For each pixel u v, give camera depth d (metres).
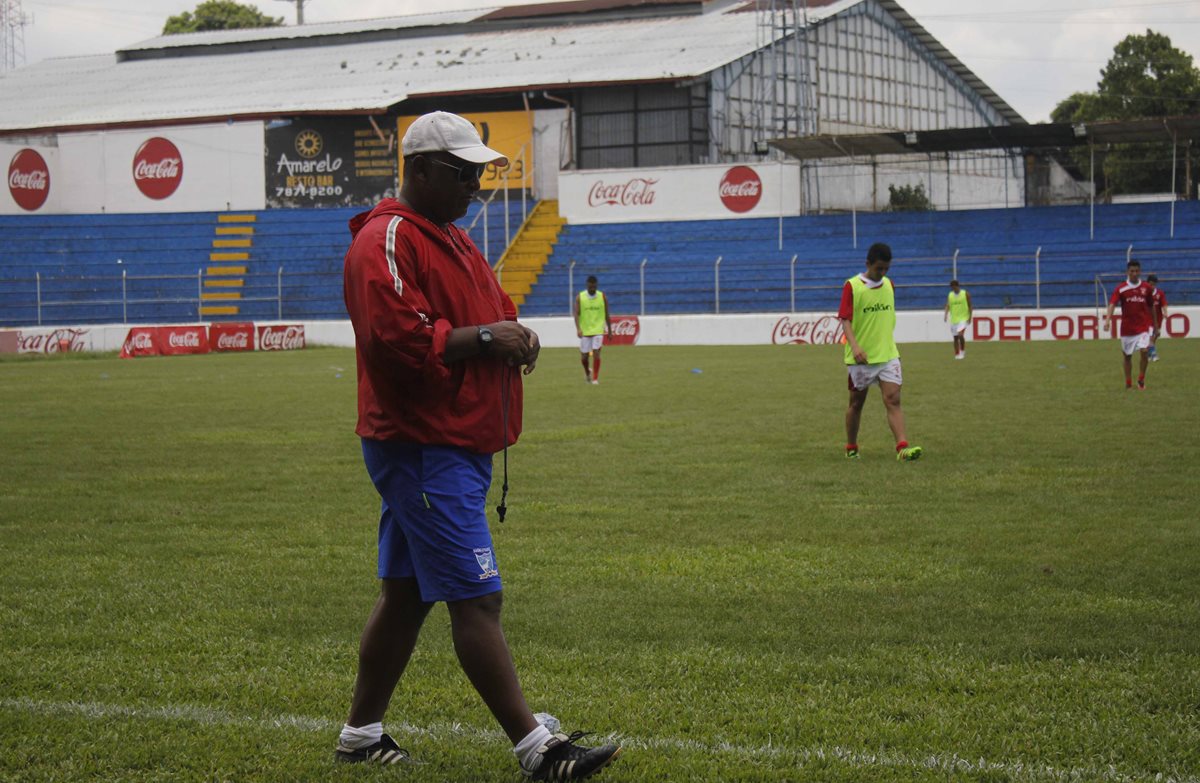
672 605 6.70
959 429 14.60
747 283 46.69
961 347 29.89
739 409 17.97
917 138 45.22
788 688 5.20
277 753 4.48
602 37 57.84
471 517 4.18
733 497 10.23
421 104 53.12
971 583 7.08
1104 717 4.74
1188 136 44.62
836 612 6.47
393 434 4.15
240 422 17.23
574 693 5.18
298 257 51.56
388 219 4.20
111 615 6.60
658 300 46.84
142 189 55.41
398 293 4.06
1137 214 45.59
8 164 54.19
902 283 45.03
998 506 9.53
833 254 46.91
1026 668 5.41
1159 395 18.55
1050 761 4.32
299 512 9.94
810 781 4.15
